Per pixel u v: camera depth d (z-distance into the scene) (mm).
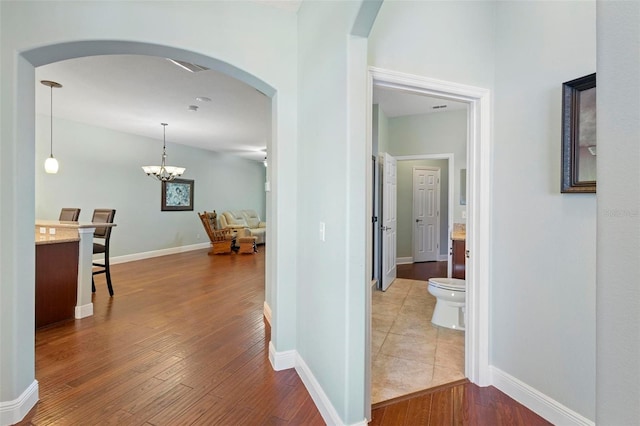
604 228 522
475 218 2141
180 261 6566
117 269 5738
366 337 1712
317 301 1933
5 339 1722
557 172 1746
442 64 1985
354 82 1544
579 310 1643
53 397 1966
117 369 2307
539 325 1838
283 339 2324
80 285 3340
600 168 530
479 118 2107
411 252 6723
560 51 1729
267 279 3350
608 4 519
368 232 1708
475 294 2148
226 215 8414
